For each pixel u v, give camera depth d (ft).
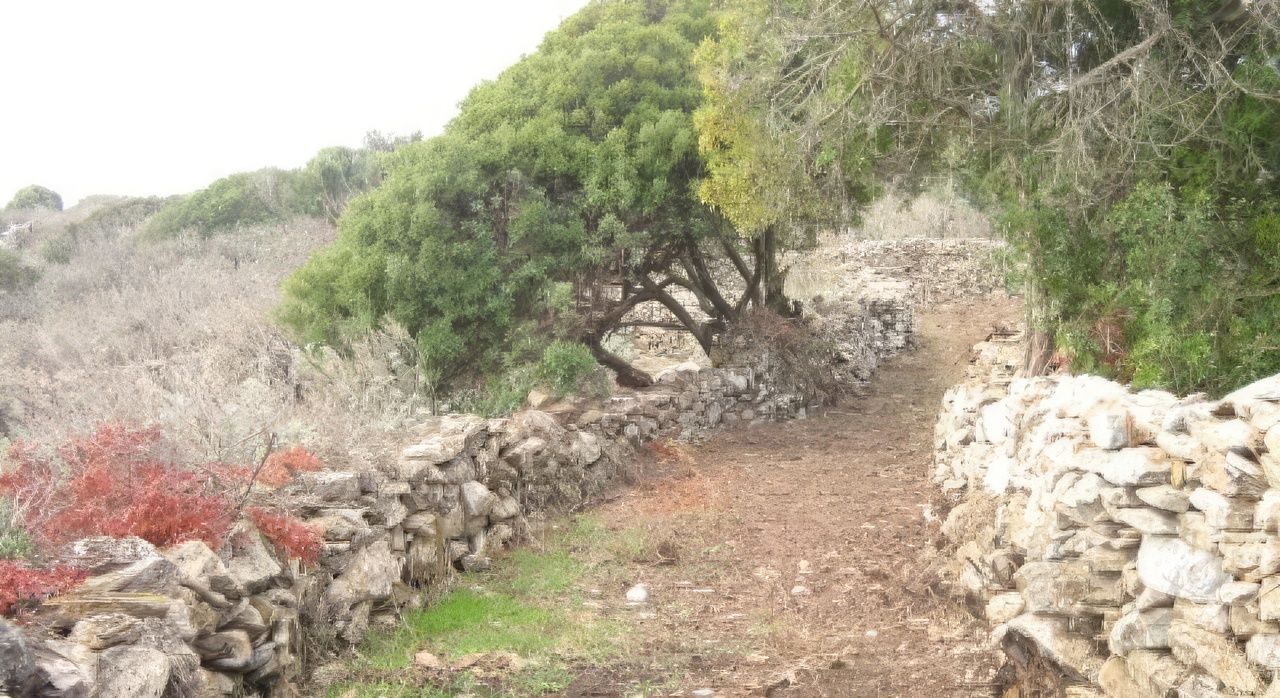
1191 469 15.21
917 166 40.86
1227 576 14.37
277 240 110.73
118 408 28.12
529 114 54.39
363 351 44.50
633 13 59.21
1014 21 32.68
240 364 42.63
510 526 32.73
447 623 23.94
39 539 15.56
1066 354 34.06
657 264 58.85
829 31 34.71
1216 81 29.48
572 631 23.70
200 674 14.11
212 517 18.10
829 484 42.32
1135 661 15.61
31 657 10.81
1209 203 29.40
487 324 50.83
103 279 107.55
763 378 60.54
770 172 41.14
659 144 52.60
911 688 19.93
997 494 25.34
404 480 26.37
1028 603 18.44
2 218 167.02
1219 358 27.96
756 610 25.86
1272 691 12.56
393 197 50.90
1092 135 31.42
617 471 42.45
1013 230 34.14
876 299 84.17
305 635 20.12
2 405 38.65
